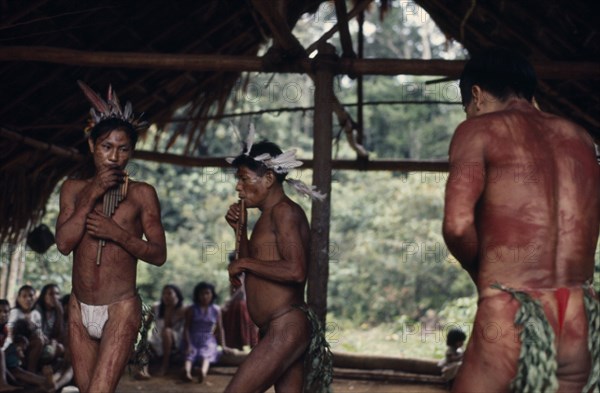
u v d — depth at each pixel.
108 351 3.47
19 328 6.67
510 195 2.54
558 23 6.27
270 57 5.78
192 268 14.29
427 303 13.93
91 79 6.85
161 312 8.13
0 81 6.35
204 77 7.65
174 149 15.57
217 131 15.45
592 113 7.08
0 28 5.43
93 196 3.54
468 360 2.52
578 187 2.56
